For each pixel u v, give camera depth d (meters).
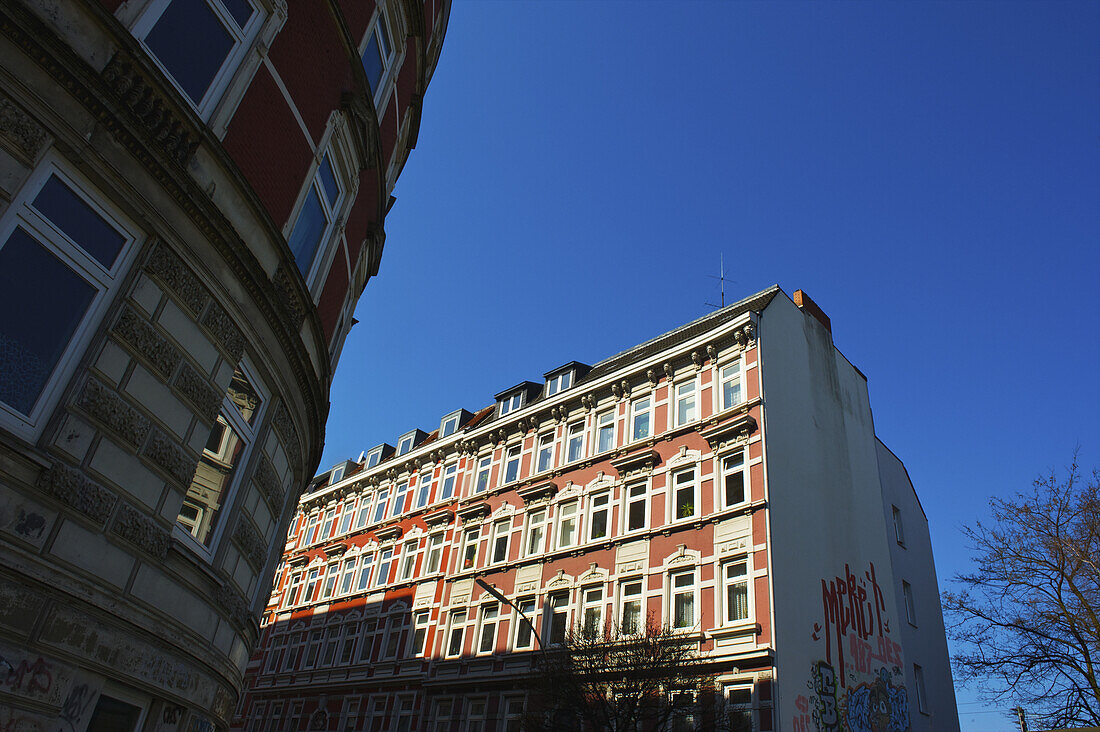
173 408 7.43
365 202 13.26
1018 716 21.47
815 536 21.08
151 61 6.96
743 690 17.72
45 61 6.12
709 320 25.83
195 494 8.15
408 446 37.69
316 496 38.34
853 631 20.98
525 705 21.62
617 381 26.03
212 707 8.89
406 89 14.71
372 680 27.50
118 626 6.75
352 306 14.85
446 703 24.33
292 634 33.62
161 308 7.24
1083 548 21.09
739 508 20.06
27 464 5.79
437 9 16.38
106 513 6.55
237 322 8.45
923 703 24.00
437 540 30.06
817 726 17.73
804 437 22.80
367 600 30.92
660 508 22.23
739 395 22.38
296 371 10.17
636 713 16.22
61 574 6.07
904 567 27.05
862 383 28.25
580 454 26.17
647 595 20.89
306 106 9.84
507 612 24.47
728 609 19.17
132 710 7.20
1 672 5.53
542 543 25.09
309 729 28.80
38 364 6.04
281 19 9.16
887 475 28.77
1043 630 21.62
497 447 29.97
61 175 6.31
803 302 26.62
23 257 5.97
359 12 11.33
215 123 8.01
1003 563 22.70
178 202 7.40
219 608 8.67
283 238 9.18
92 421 6.43
